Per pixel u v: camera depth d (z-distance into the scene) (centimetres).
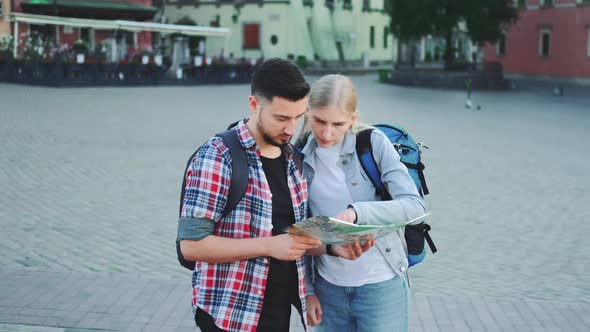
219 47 5219
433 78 4091
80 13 4097
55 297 566
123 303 560
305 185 293
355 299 322
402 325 329
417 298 604
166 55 4109
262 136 278
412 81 4159
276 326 290
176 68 3669
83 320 521
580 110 2752
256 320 278
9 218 834
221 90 3306
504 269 703
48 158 1252
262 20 5128
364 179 315
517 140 1748
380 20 6406
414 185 311
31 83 3084
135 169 1183
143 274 639
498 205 1002
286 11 5091
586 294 632
